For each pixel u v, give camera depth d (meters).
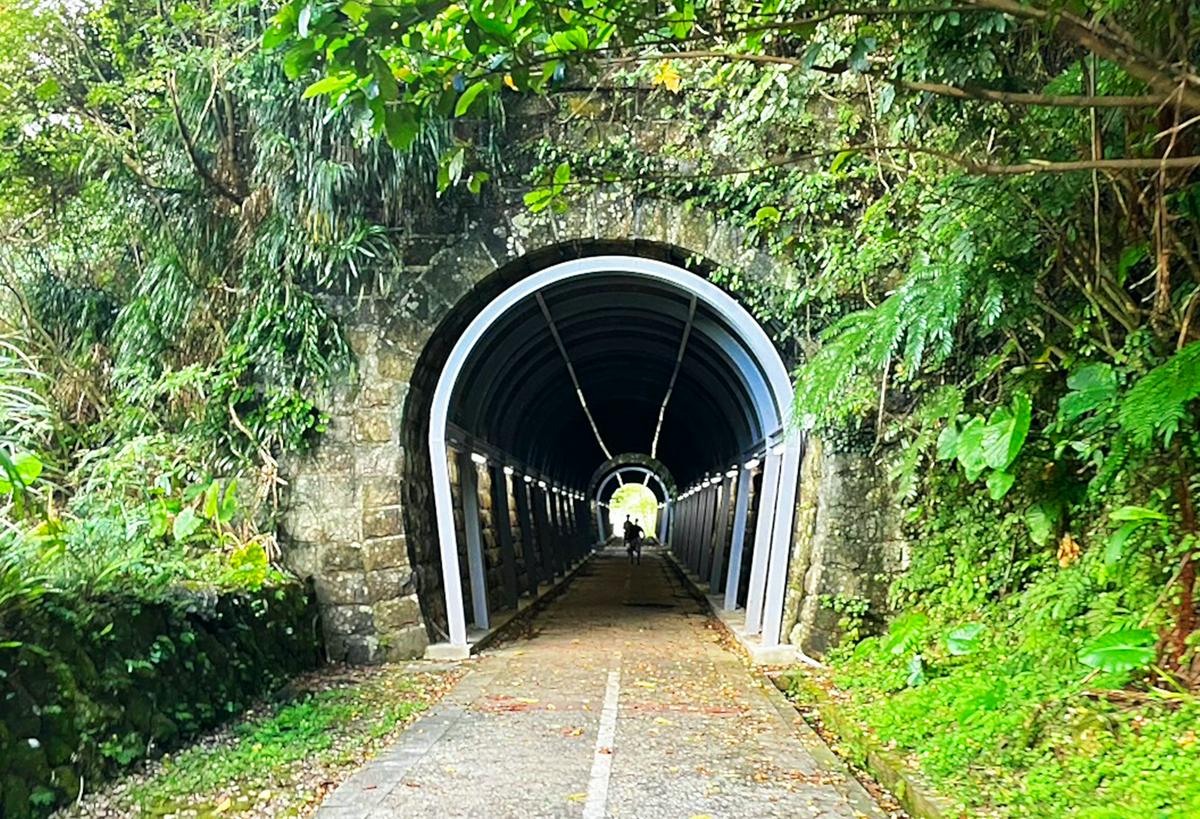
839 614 8.78
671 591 19.59
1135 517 4.68
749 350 10.20
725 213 9.10
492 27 3.42
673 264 9.53
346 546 9.09
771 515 10.47
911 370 5.44
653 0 3.63
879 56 5.66
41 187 10.05
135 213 9.43
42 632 4.67
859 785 4.91
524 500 17.67
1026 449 6.23
